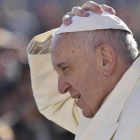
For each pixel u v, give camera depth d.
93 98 7.10
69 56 6.97
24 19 29.38
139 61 6.91
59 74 7.21
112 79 6.94
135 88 6.83
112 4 30.70
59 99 8.95
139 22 29.45
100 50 6.87
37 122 19.20
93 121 7.05
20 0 31.41
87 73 6.97
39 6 30.84
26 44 25.28
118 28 6.94
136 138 6.41
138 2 30.86
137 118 6.49
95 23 6.95
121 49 6.89
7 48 22.72
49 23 29.98
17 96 20.80
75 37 6.95
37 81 8.87
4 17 29.17
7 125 18.66
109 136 6.79
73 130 9.07
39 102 9.05
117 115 6.84
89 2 7.30
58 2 31.20
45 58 8.70
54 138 19.20
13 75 21.55
